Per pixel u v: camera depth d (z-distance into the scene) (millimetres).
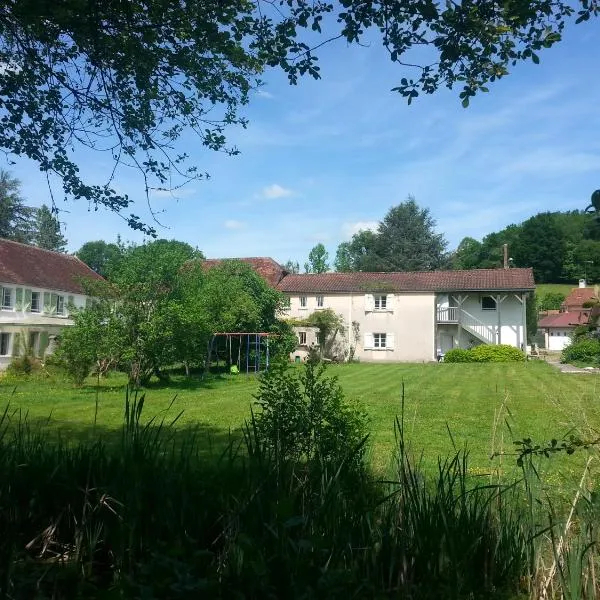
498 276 38250
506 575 3178
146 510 3385
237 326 28766
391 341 37844
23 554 3404
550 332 57781
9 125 6258
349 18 4914
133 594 2615
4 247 35750
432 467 6668
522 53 4754
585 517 3191
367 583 2801
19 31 5938
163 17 5523
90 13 5281
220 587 2580
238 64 6305
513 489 3682
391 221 62406
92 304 20000
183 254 20766
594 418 6488
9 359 28750
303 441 4770
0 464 3936
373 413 12570
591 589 2871
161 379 21828
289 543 2840
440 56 4746
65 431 9602
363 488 3473
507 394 4770
